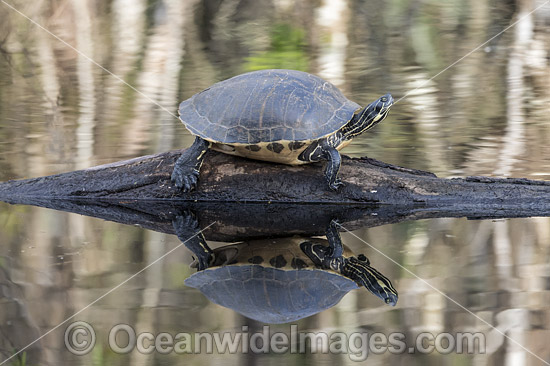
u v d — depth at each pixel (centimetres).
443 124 3091
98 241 1825
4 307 1380
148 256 1702
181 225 2002
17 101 3584
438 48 4741
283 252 1731
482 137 2866
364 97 3603
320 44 4934
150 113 3347
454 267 1600
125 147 2742
